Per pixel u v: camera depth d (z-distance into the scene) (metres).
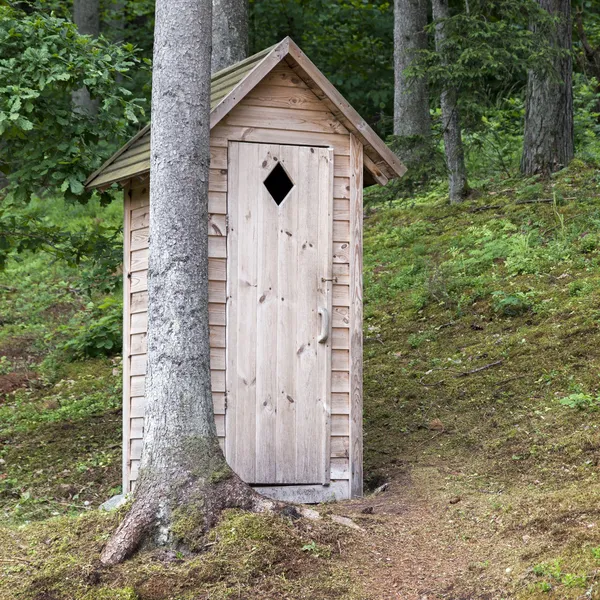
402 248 11.96
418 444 7.32
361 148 6.70
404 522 5.70
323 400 6.48
